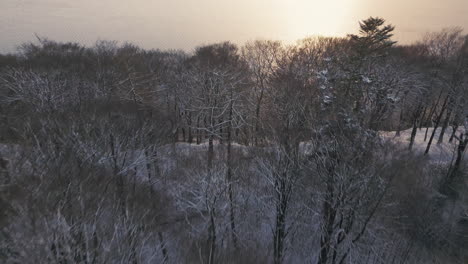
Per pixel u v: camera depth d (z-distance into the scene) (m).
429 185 20.78
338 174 13.20
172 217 17.69
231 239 17.08
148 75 32.28
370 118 16.33
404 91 31.59
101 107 20.11
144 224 14.34
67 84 27.12
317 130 15.32
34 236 8.43
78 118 17.12
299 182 15.48
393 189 15.90
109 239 10.86
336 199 13.28
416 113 33.28
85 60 34.78
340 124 14.78
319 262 14.57
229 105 25.55
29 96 22.86
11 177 10.09
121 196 13.80
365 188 13.49
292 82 24.92
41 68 29.30
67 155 12.98
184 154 23.31
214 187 16.38
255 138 20.73
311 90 21.42
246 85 31.73
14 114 17.94
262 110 28.84
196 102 32.34
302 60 33.56
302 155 15.45
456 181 22.42
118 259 10.28
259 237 17.55
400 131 35.03
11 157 11.32
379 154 15.45
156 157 19.64
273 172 15.23
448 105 30.08
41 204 9.43
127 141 18.00
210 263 14.22
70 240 9.03
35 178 10.48
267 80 33.50
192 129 34.75
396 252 16.66
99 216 11.09
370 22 17.33
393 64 31.89
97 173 13.88
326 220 14.16
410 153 19.66
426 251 17.59
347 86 17.30
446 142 31.59
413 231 17.70
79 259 9.09
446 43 33.97
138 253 12.28
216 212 17.08
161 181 19.83
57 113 17.98
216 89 28.25
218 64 32.22
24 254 8.09
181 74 36.47
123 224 12.02
